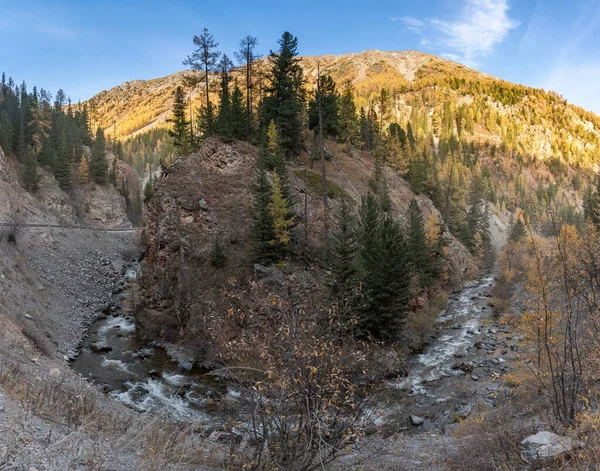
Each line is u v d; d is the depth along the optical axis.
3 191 54.22
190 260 35.72
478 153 183.62
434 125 199.25
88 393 14.49
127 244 79.06
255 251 33.75
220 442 8.88
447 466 9.03
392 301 30.28
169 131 59.84
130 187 119.06
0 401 8.12
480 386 23.52
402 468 9.22
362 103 189.12
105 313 40.66
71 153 96.69
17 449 5.92
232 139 47.06
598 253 9.95
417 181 75.19
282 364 6.60
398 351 29.72
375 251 32.75
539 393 13.61
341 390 6.86
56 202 77.00
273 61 54.56
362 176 62.53
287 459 6.62
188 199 39.72
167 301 34.38
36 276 36.78
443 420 18.14
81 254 55.56
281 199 35.16
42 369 16.83
